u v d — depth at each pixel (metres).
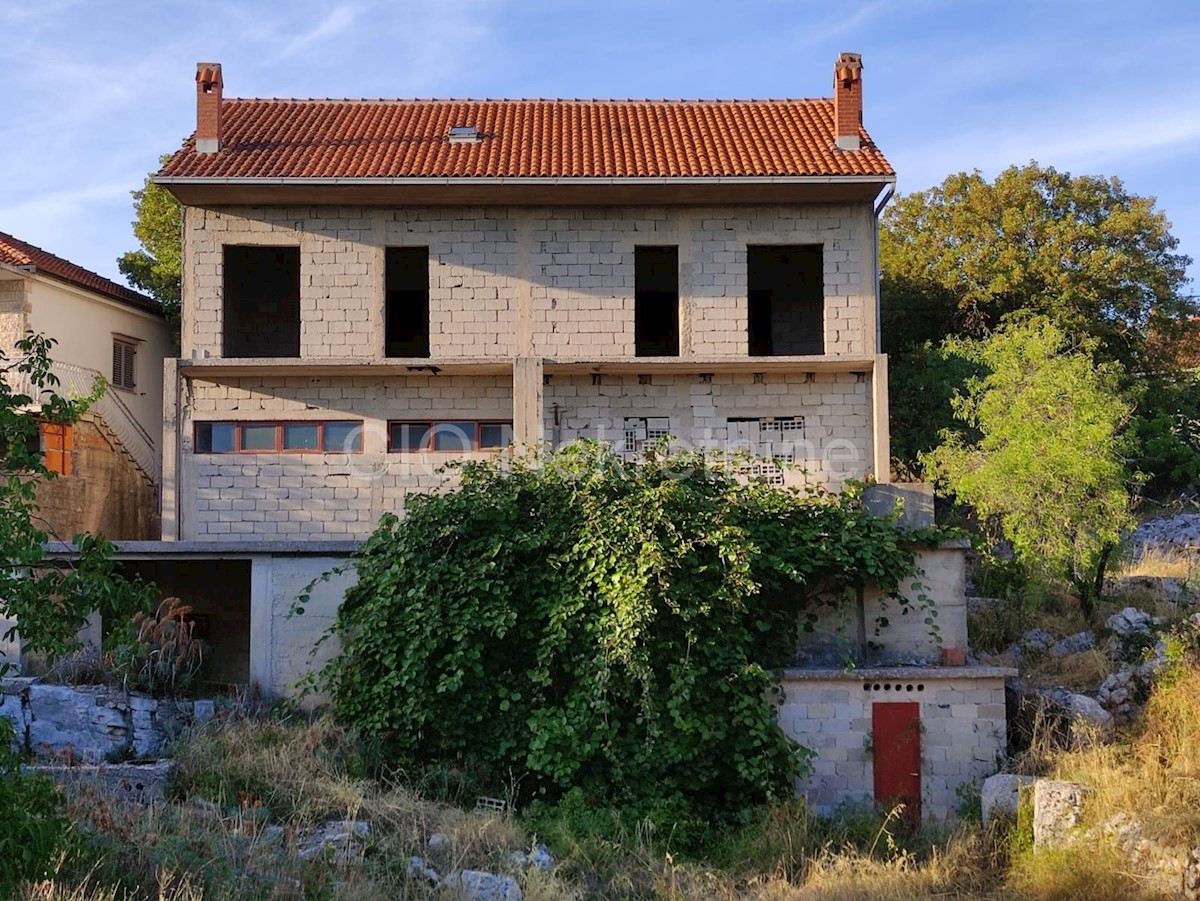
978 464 20.75
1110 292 32.62
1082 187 34.19
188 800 13.04
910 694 15.56
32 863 8.53
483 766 14.98
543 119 24.38
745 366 20.86
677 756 14.59
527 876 12.05
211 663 20.66
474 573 15.30
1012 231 32.81
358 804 13.25
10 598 8.48
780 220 21.89
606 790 14.76
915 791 15.40
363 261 21.81
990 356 21.61
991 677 15.52
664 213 21.92
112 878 10.19
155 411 28.66
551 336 21.73
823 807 15.35
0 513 8.44
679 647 15.03
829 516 16.31
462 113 24.70
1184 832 11.89
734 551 15.09
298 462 21.45
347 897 10.86
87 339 25.64
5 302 23.42
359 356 21.61
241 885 10.70
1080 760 14.10
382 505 21.39
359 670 15.43
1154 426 32.22
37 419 9.59
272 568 17.36
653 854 13.55
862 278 21.73
